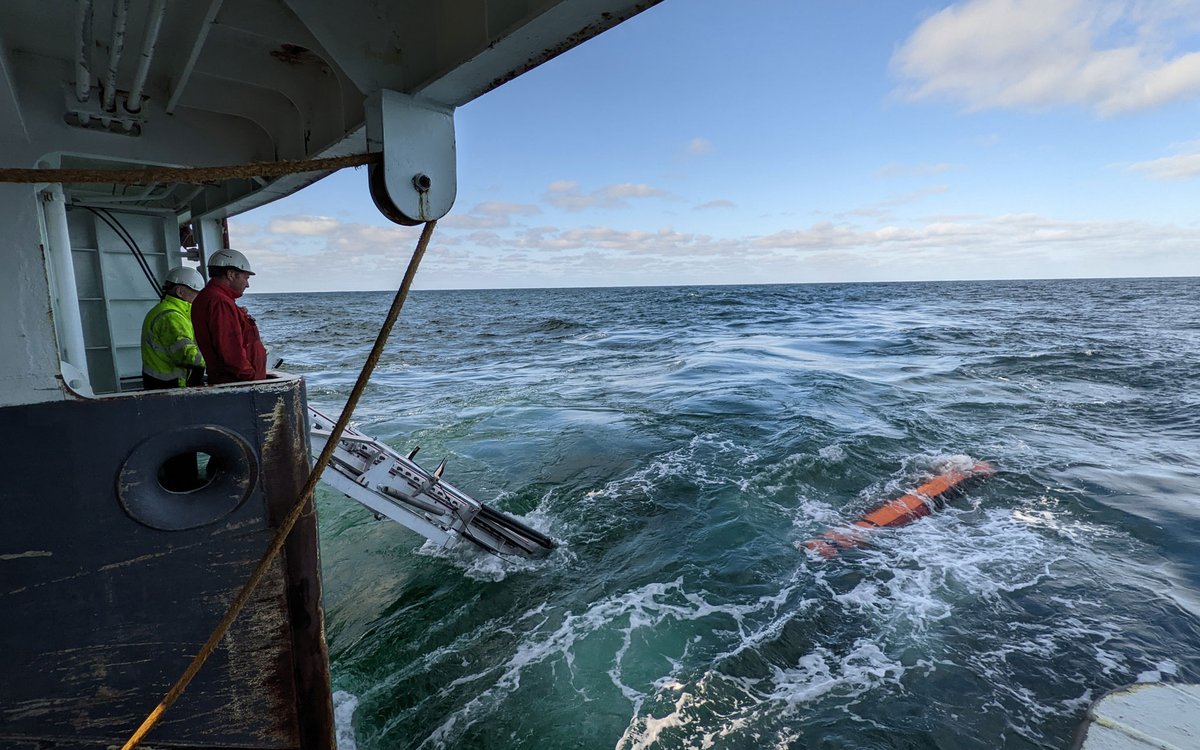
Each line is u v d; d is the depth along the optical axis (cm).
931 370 1800
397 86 216
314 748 246
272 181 401
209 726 226
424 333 3638
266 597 226
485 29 189
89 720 209
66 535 197
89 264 496
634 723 417
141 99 294
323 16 199
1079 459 953
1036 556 643
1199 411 1262
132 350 527
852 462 930
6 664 197
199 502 212
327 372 2045
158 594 211
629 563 645
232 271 276
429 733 418
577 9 170
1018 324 3447
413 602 585
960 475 878
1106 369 1780
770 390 1477
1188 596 562
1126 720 406
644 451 1024
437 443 1116
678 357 2189
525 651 502
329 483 520
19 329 185
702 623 530
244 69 311
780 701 433
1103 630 510
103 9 243
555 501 822
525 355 2470
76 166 351
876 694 438
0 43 182
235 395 212
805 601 560
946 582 590
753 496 809
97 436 197
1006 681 449
